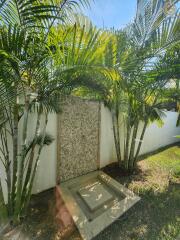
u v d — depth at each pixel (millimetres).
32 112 2555
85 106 3551
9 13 1386
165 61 2738
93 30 1443
